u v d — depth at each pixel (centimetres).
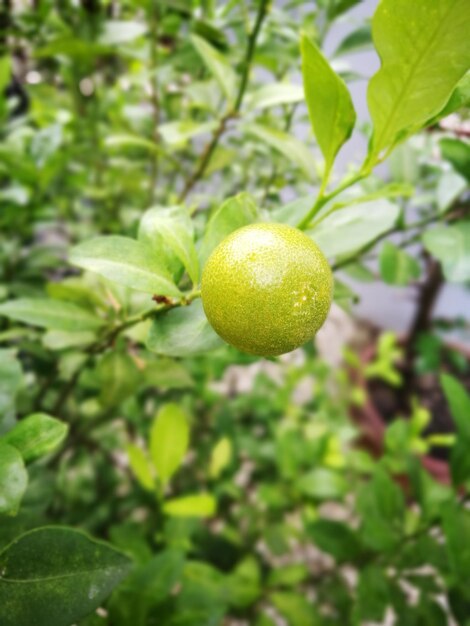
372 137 13
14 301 17
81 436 29
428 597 24
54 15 32
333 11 26
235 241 10
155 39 30
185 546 24
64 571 11
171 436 19
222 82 22
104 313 19
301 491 34
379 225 16
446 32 10
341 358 68
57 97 34
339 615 30
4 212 30
